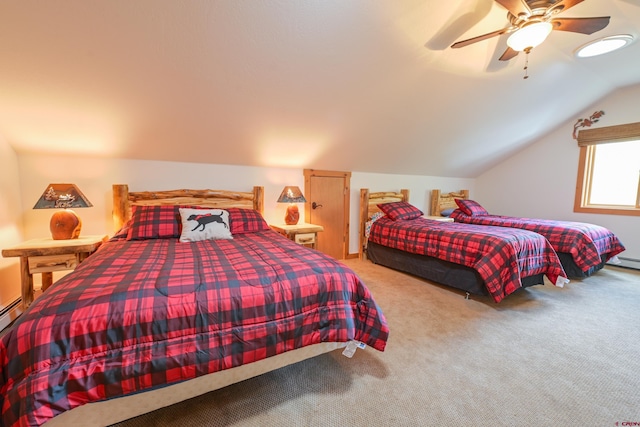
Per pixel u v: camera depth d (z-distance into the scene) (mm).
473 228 3123
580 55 2574
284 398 1361
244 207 3178
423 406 1313
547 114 3764
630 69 3018
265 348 1207
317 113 2607
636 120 3566
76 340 939
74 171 2508
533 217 4719
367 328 1474
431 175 4938
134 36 1600
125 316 1004
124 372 972
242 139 2750
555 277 2607
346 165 3818
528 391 1417
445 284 2854
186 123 2383
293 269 1401
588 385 1462
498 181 5188
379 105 2684
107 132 2303
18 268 2279
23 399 846
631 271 3557
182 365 1049
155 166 2807
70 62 1680
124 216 2584
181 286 1162
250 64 1935
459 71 2463
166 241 2168
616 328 2070
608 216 3895
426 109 2932
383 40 1955
